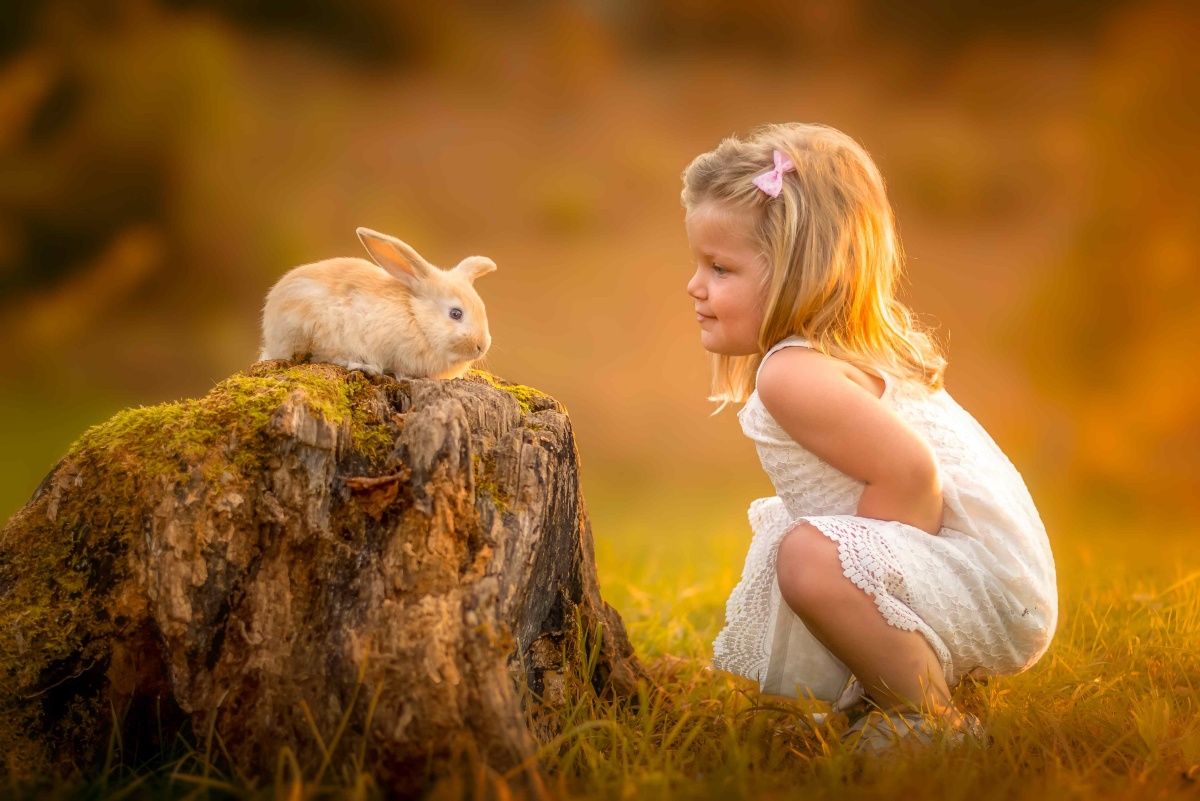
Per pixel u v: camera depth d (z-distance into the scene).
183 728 3.36
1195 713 3.79
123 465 3.37
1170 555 7.45
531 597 3.58
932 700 3.47
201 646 3.20
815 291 3.81
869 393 3.69
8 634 3.31
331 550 3.27
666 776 2.96
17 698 3.28
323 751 2.96
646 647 5.02
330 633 3.18
